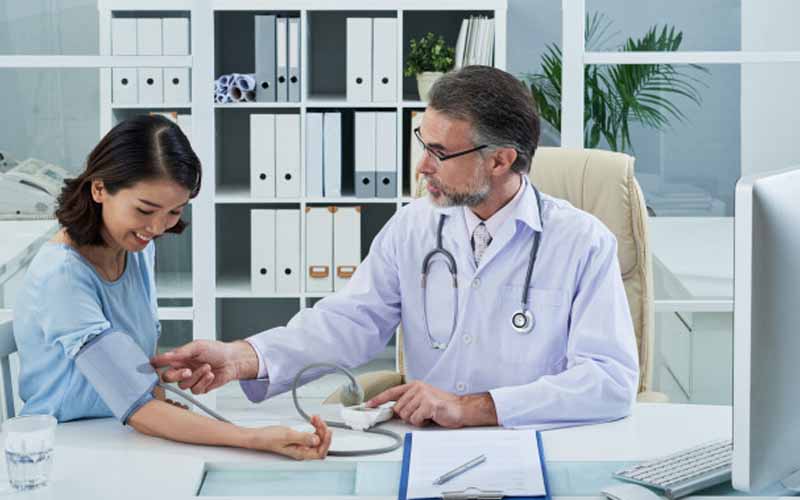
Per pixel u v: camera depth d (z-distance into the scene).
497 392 2.01
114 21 3.33
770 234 1.51
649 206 3.34
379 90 4.61
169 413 1.91
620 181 2.49
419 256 2.27
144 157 1.84
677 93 3.29
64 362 1.98
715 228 3.34
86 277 1.96
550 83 5.04
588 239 2.16
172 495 1.67
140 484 1.71
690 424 2.02
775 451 1.57
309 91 4.98
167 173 1.85
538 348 2.17
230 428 1.89
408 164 4.89
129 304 2.06
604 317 2.12
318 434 1.85
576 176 2.52
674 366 3.38
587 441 1.93
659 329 3.37
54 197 3.34
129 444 1.89
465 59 4.64
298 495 1.69
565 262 2.16
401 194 4.66
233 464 1.81
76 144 3.35
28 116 3.33
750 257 1.49
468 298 2.20
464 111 2.04
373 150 4.64
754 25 3.26
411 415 1.99
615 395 2.03
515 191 2.17
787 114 3.29
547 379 2.04
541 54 5.05
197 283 3.46
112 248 2.00
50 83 3.33
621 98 3.29
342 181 5.02
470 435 1.92
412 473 1.75
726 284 3.35
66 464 1.80
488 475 1.74
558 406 2.00
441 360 2.23
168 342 3.49
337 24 5.00
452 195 2.10
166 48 3.36
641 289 2.50
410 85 5.08
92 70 3.34
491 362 2.20
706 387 3.40
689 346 3.38
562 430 1.99
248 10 4.68
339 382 4.73
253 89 4.60
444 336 2.23
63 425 2.00
